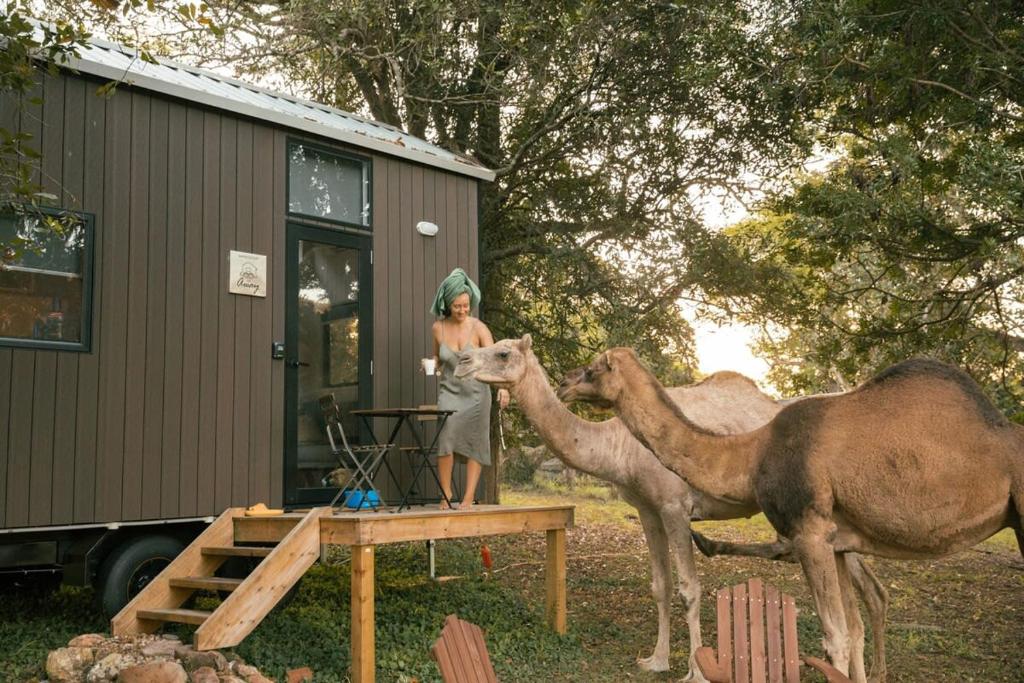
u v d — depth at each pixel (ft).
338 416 25.46
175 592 21.52
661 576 22.77
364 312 28.19
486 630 24.93
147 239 23.75
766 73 40.27
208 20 18.93
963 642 25.61
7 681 18.38
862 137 41.19
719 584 33.65
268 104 29.89
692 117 45.78
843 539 17.34
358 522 20.02
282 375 25.98
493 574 34.94
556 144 45.60
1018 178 29.86
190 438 23.99
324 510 21.01
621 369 19.07
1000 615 28.81
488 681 13.51
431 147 33.45
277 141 26.58
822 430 17.12
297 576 20.27
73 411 22.12
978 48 32.86
